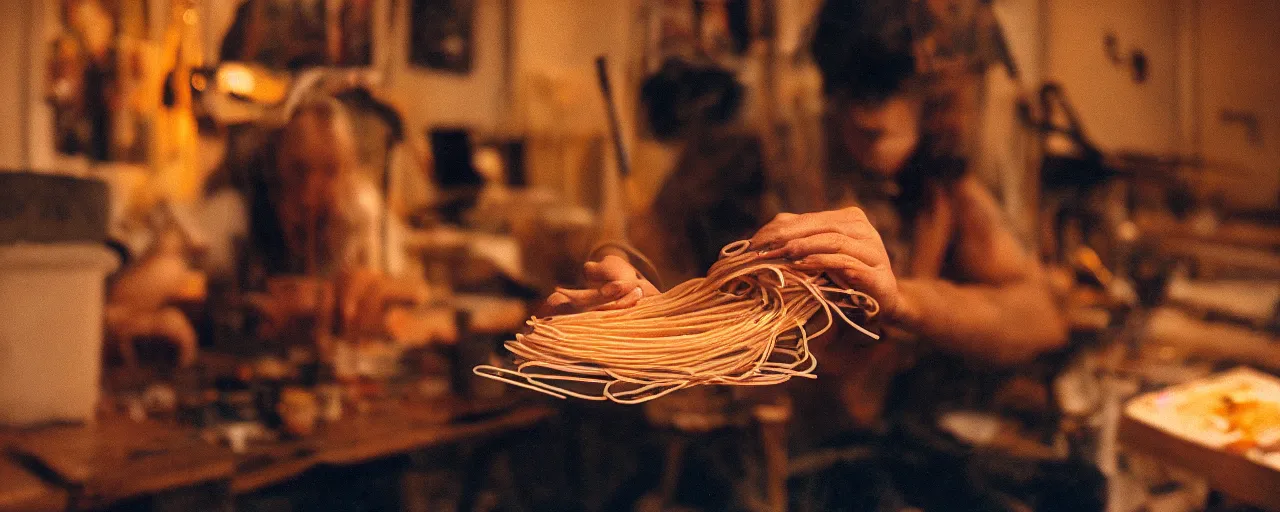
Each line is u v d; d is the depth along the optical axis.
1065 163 2.43
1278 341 2.19
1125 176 2.80
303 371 1.96
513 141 2.93
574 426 1.78
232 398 1.83
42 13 2.33
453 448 1.73
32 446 1.63
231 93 2.41
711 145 1.87
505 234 2.64
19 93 2.33
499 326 2.13
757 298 0.86
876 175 1.81
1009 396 1.72
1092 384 1.80
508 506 1.62
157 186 2.35
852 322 0.90
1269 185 3.42
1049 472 1.57
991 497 1.53
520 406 1.89
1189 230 2.95
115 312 2.07
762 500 1.55
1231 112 3.62
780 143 1.84
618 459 1.69
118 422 1.80
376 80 2.65
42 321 1.77
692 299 0.87
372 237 2.41
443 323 2.18
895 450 1.61
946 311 1.42
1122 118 3.38
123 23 2.39
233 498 1.52
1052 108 2.50
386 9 2.72
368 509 1.59
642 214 1.78
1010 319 1.60
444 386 2.01
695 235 1.76
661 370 0.77
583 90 2.90
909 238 1.78
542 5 2.97
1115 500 1.56
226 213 2.32
